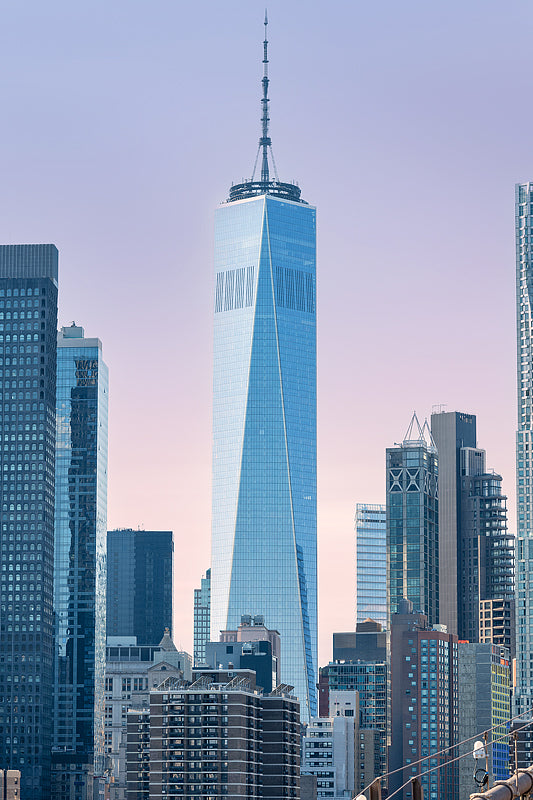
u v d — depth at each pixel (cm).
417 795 11981
